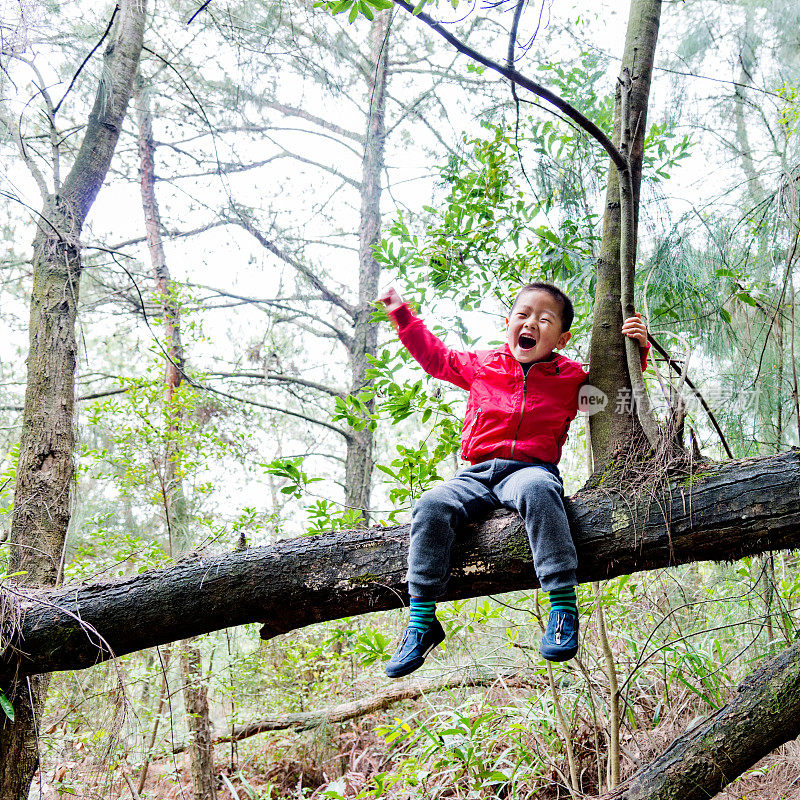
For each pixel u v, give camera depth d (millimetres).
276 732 5742
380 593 2191
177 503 5980
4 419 6430
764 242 3154
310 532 2941
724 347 3084
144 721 4766
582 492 2162
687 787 2277
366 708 5465
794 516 1895
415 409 3121
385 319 3289
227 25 5199
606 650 3084
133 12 4125
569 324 2436
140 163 7105
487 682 4238
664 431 2113
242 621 2371
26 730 2951
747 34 4012
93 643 2426
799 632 2682
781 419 2914
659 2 2484
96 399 7227
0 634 2473
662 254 3045
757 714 2250
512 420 2266
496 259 3504
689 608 3738
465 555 2121
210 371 7293
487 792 3803
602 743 3703
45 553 3271
